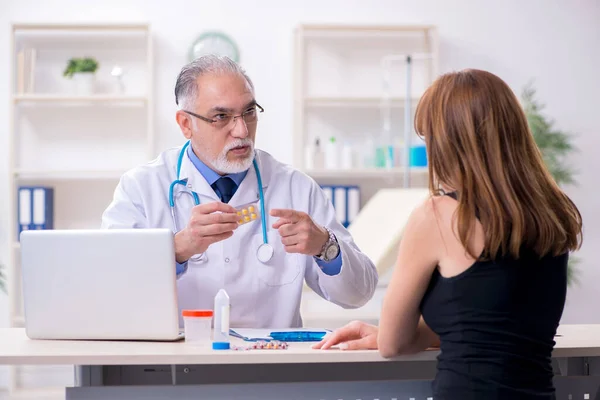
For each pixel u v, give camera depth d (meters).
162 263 1.71
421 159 4.70
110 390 1.66
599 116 5.02
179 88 2.15
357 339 1.68
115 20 4.78
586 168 5.02
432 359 1.63
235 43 4.82
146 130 4.82
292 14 4.86
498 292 1.42
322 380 1.97
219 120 2.08
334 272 2.04
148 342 1.74
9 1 4.73
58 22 4.57
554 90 5.00
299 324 2.25
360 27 4.71
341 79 4.90
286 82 4.87
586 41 5.01
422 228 1.49
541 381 1.44
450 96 1.47
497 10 4.97
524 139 1.47
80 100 4.66
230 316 2.14
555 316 1.48
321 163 4.71
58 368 4.71
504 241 1.41
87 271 1.73
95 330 1.75
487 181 1.42
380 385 1.71
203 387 1.67
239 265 2.16
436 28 4.72
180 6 4.80
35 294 1.76
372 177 4.97
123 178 2.23
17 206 4.68
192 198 2.19
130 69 4.80
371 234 3.87
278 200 2.25
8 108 4.73
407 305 1.52
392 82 4.92
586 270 5.00
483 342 1.42
